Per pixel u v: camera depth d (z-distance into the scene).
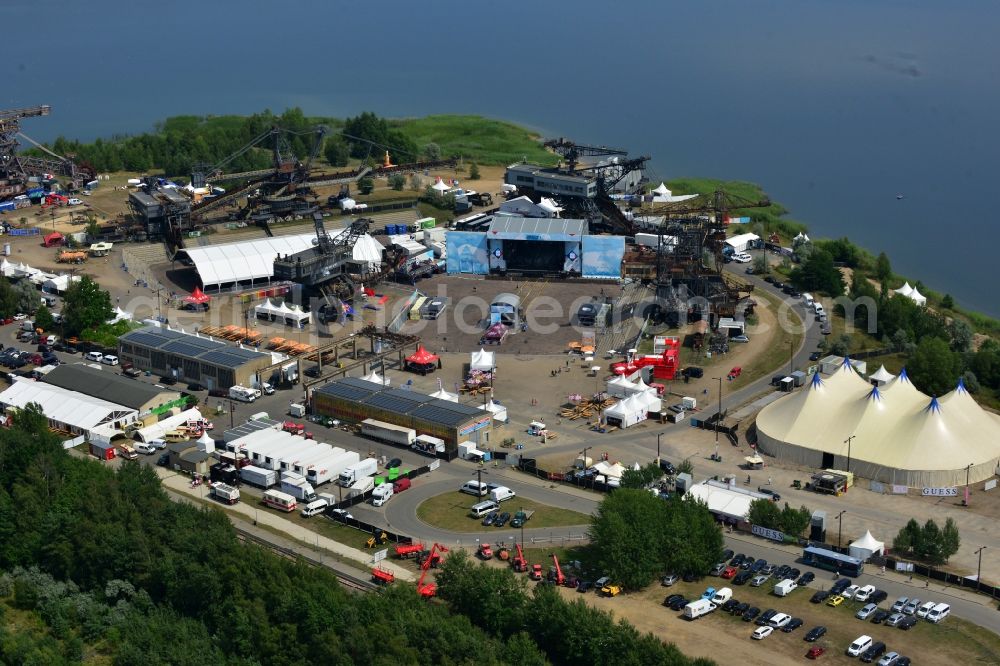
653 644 167.88
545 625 179.50
